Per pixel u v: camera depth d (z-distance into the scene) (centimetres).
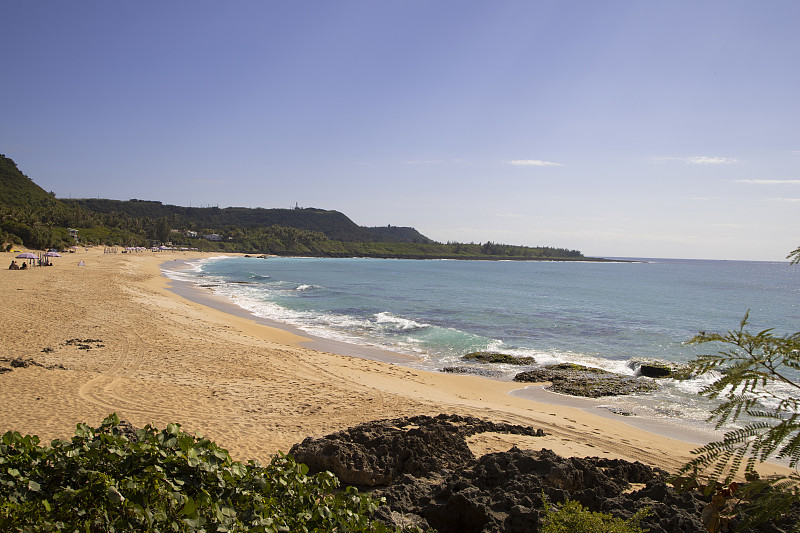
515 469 557
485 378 1739
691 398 1505
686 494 502
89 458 365
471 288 5997
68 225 12356
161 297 3450
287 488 415
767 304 5056
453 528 485
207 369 1452
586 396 1530
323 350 2102
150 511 318
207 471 382
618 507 490
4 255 6838
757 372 228
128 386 1201
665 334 2823
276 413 1071
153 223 17300
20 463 356
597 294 5669
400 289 5544
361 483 634
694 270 18350
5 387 1120
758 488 235
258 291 4647
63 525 298
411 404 1215
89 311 2395
